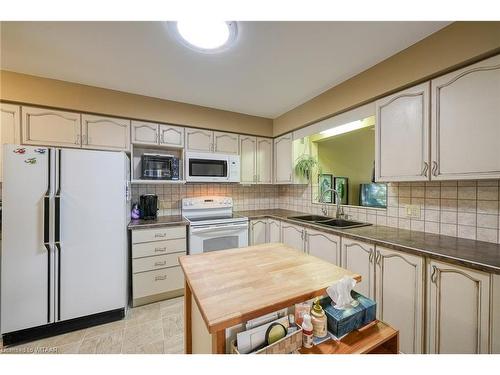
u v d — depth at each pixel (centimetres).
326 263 122
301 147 304
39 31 141
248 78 205
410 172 158
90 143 221
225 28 139
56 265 174
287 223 268
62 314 176
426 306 133
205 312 75
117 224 197
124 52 165
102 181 190
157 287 231
